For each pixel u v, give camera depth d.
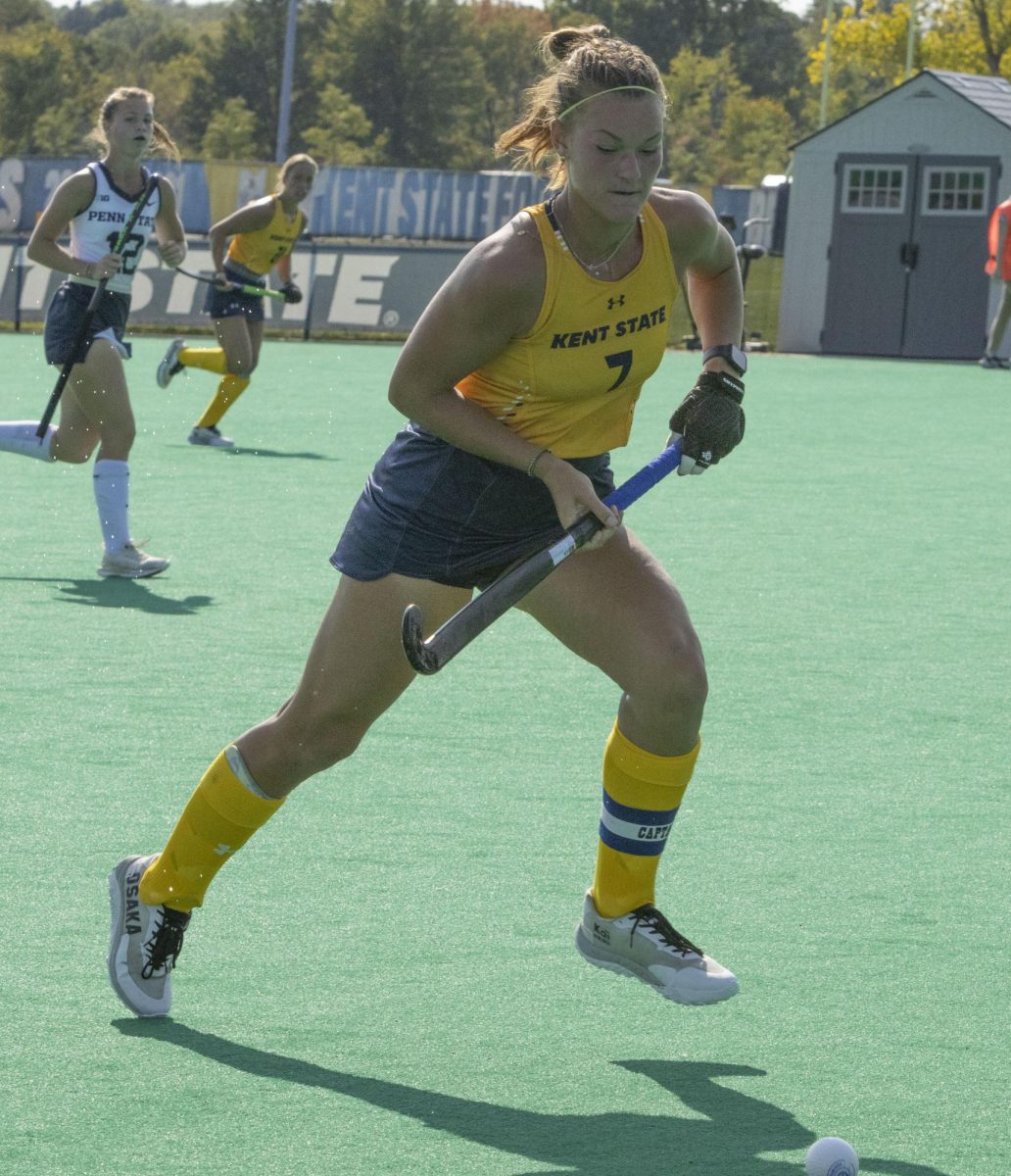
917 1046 9.41
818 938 10.94
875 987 10.20
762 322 76.19
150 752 14.61
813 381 58.19
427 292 69.56
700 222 9.64
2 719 15.47
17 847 12.22
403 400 9.31
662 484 32.09
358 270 69.19
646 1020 9.69
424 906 11.33
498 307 9.05
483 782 13.99
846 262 73.56
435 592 9.61
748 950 10.73
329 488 29.92
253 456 34.12
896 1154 8.20
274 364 57.78
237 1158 7.99
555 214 9.11
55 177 65.50
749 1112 8.60
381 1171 7.90
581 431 9.82
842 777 14.42
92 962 10.30
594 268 9.19
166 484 30.05
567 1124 8.43
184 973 10.20
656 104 8.84
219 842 9.62
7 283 66.06
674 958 9.73
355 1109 8.52
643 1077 8.97
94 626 19.23
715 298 10.48
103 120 21.75
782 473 34.00
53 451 22.36
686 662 9.44
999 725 16.14
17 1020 9.48
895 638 19.72
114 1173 7.82
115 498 21.91
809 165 73.50
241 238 34.62
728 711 16.44
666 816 9.77
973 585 22.95
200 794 9.60
